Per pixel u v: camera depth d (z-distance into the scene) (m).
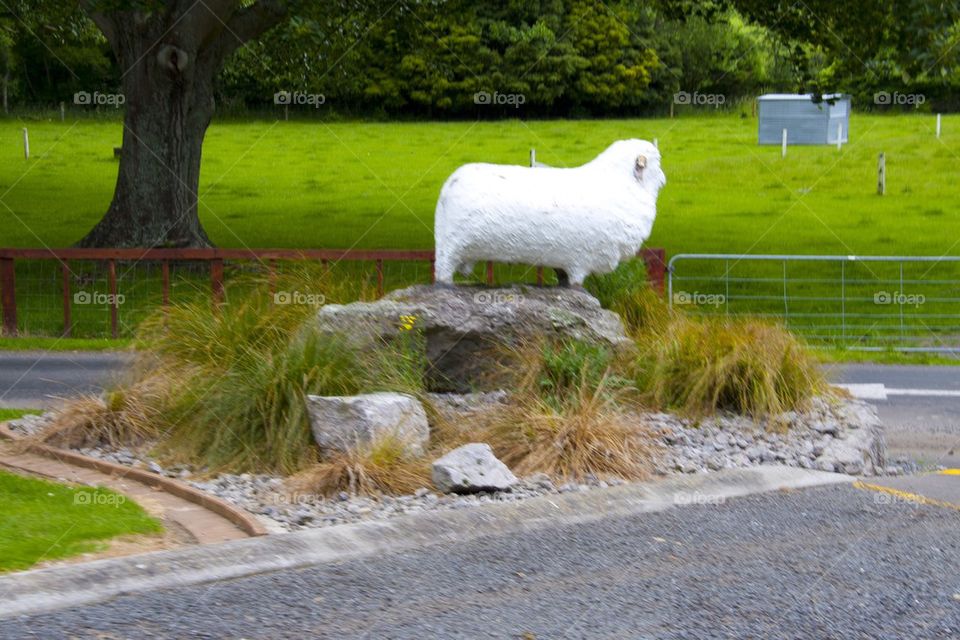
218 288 13.77
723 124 42.62
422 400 8.17
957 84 36.19
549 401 8.23
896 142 35.47
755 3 18.06
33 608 5.07
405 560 5.84
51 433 8.34
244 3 22.70
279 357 8.13
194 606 5.15
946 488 7.47
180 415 8.20
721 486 7.29
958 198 27.47
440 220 9.38
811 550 6.05
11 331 14.47
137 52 17.78
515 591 5.41
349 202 27.88
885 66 16.97
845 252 20.77
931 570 5.75
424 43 20.03
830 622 5.06
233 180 31.66
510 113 47.16
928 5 14.53
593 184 9.39
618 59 46.72
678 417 8.68
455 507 6.71
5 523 6.23
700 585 5.51
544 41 46.09
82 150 37.34
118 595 5.27
